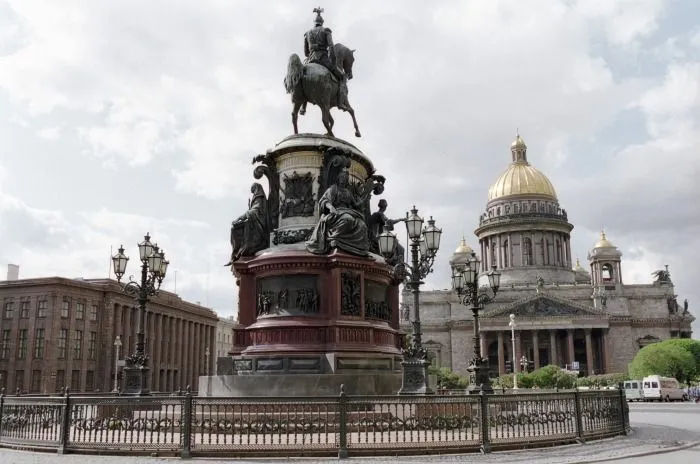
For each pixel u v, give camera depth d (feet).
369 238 94.73
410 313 480.23
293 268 84.38
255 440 58.08
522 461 54.13
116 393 100.78
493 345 490.49
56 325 313.32
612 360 465.88
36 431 63.10
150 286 95.14
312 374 77.00
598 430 75.36
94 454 58.34
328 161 91.35
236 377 76.38
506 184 525.34
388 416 62.03
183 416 57.11
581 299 480.23
